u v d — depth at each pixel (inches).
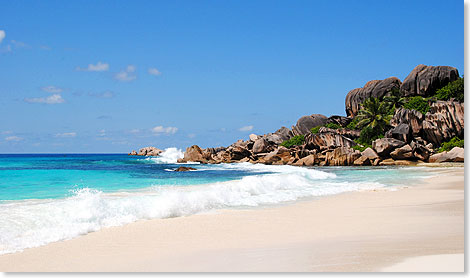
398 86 2778.1
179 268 235.6
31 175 1091.3
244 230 367.9
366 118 2378.2
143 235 354.3
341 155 1854.1
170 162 2635.3
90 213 442.0
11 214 433.1
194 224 405.1
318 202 569.3
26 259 277.1
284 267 221.5
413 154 1752.0
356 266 211.6
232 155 2618.1
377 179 979.9
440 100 2165.4
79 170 1432.1
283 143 2728.8
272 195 649.0
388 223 368.2
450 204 491.5
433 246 254.7
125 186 818.2
